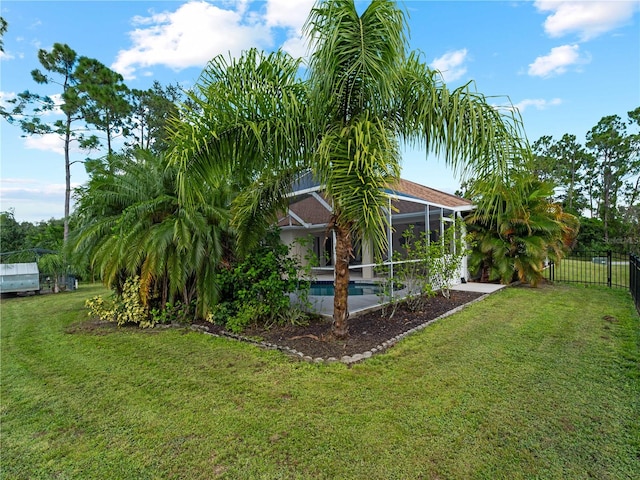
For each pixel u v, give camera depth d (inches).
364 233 167.9
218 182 208.8
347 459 107.3
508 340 215.8
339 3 167.3
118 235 271.9
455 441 114.0
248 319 255.4
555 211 480.7
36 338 265.9
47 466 109.0
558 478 96.5
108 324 303.9
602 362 176.1
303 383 160.9
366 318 275.6
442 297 355.9
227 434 122.7
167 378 174.2
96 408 145.2
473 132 166.6
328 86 172.9
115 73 847.1
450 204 496.1
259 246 273.4
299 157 199.5
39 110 748.0
